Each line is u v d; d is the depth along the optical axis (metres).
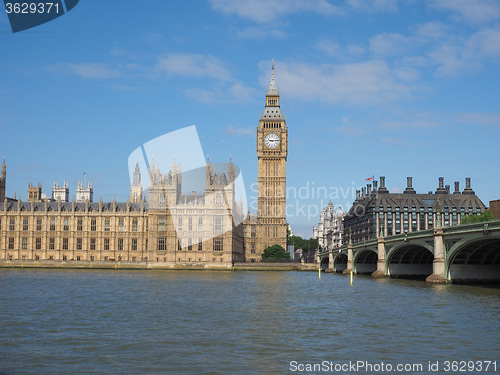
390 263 150.38
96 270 196.88
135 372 40.34
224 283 124.81
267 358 44.47
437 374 40.38
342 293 98.12
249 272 199.75
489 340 50.91
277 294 95.75
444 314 67.19
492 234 92.75
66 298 84.81
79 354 45.25
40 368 41.09
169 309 71.88
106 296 88.44
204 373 40.19
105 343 49.28
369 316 66.06
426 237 119.56
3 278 136.88
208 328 57.06
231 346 48.50
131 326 57.88
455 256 112.69
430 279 115.62
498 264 114.69
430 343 49.72
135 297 87.25
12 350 46.47
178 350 46.84
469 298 84.94
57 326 57.56
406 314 67.50
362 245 171.62
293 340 51.09
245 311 70.62
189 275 164.88
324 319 63.72
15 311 68.69
